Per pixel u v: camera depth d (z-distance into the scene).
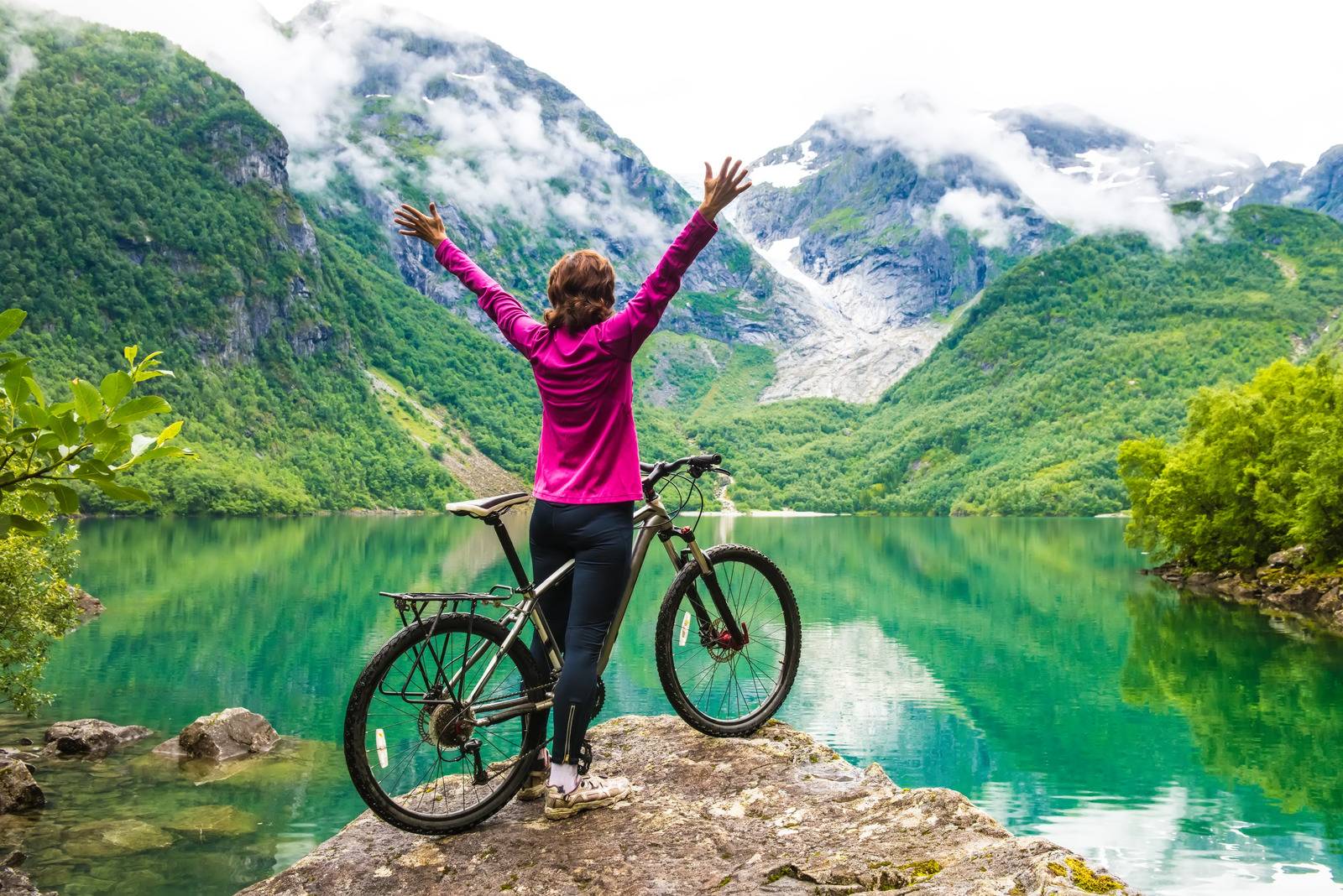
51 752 24.41
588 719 3.94
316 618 54.97
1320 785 27.62
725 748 4.55
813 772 4.30
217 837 18.59
